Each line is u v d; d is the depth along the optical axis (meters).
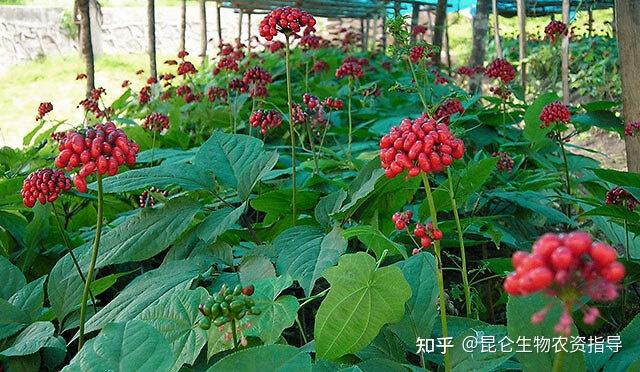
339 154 4.52
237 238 2.91
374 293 1.65
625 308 2.97
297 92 6.84
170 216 2.40
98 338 1.54
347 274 1.65
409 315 1.90
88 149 1.82
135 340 1.53
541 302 1.58
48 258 3.16
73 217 3.70
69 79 13.76
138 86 12.68
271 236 2.92
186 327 1.84
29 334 2.12
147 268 3.20
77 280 2.33
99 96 5.41
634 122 3.58
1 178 4.50
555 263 1.04
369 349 1.87
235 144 2.78
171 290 2.09
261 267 2.20
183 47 9.20
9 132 9.53
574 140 8.53
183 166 2.61
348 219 2.48
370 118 5.64
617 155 7.75
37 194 2.18
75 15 9.16
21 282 2.52
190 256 2.46
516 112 5.23
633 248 3.10
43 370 2.28
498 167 4.03
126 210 3.82
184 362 1.78
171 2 20.12
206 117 5.64
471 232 2.95
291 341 2.60
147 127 4.39
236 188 2.62
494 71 4.79
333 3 9.66
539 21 14.13
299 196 2.82
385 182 2.43
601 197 3.84
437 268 1.66
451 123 3.88
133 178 2.45
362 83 7.32
